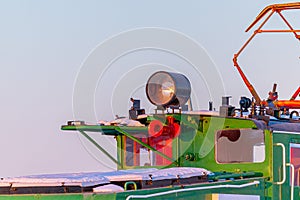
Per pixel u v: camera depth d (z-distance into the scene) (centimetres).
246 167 2434
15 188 1886
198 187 2041
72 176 1977
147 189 1864
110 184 1914
